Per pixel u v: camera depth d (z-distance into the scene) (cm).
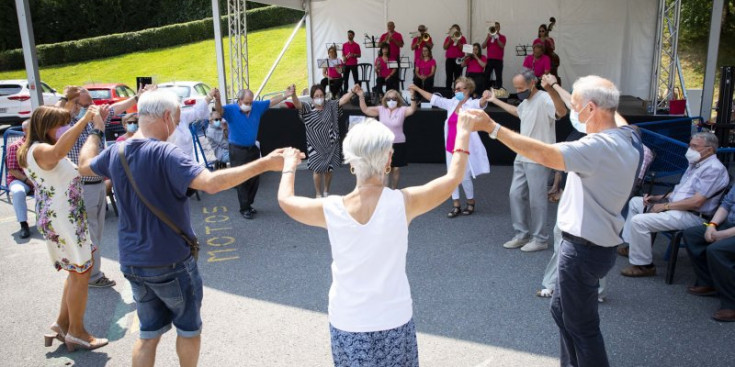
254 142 678
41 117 345
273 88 2458
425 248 551
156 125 270
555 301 286
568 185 265
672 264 443
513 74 1288
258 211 702
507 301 426
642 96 1206
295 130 987
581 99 263
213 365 344
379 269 206
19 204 613
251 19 3272
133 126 462
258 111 672
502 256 523
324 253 543
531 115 494
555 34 1234
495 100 533
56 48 3075
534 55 1116
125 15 3369
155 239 262
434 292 446
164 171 257
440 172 907
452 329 384
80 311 361
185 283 271
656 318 390
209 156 993
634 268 464
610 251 261
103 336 387
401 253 210
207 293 454
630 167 251
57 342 380
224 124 816
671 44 1055
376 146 206
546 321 392
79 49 3117
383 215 205
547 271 432
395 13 1330
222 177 242
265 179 879
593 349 271
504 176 863
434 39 1323
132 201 262
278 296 445
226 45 3136
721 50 2097
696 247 420
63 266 349
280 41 3050
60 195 341
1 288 479
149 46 3228
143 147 261
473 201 665
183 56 3056
